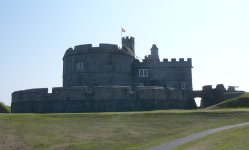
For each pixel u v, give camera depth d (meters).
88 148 27.97
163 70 68.75
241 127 29.30
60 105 52.72
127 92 53.84
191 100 67.81
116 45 64.50
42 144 28.86
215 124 34.72
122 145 28.91
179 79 68.75
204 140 25.31
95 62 62.38
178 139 28.36
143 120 38.66
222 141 23.08
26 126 34.41
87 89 53.12
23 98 57.34
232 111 40.19
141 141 30.12
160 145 26.41
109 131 33.88
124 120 38.72
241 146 19.91
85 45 63.28
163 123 37.06
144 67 68.19
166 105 57.59
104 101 52.66
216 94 70.12
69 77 64.31
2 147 27.48
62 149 27.64
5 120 36.06
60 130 33.88
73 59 64.12
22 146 28.05
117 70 63.25
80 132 33.34
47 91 54.50
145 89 55.00
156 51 73.81
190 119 38.38
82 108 52.25
